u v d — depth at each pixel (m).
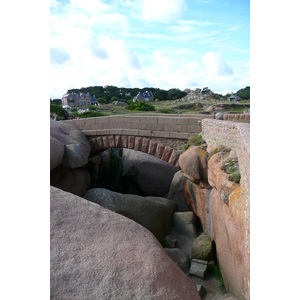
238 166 6.80
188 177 10.24
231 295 6.43
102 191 11.73
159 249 3.95
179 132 12.10
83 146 13.79
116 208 11.05
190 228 11.55
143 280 3.28
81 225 3.96
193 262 9.20
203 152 9.72
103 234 3.92
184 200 13.56
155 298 3.12
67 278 3.07
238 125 7.08
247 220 4.80
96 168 17.09
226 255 7.25
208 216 9.70
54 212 4.06
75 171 14.02
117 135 13.78
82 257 3.40
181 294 3.40
